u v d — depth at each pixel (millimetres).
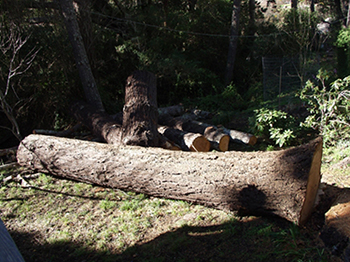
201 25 13977
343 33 10883
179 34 13312
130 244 3439
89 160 4727
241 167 3527
